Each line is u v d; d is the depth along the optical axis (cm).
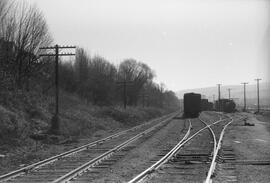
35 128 4016
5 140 3055
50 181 1619
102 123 5962
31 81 5769
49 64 6050
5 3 4838
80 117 5528
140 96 13788
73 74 8088
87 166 1978
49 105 5372
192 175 1728
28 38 5278
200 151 2628
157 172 1809
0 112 3400
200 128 5219
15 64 5119
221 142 3206
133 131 4994
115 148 2802
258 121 7150
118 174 1792
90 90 8431
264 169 1886
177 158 2277
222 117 8962
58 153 2725
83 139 3938
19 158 2445
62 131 4131
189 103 9181
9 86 4669
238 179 1630
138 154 2534
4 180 1645
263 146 2995
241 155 2423
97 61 9525
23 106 4503
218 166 1961
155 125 6078
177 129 5097
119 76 12419
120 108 8194
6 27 4938
